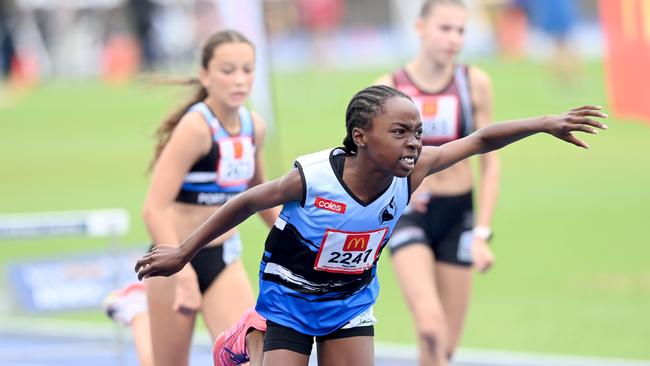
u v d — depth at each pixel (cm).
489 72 9450
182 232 1953
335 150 1530
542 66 9719
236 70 1900
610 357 2634
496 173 2264
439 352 2106
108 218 2500
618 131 6688
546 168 5628
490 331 2945
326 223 1527
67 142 7162
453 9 2223
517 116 6662
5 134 7681
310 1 9681
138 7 10644
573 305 3164
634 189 4922
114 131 7538
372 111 1463
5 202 5153
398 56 10650
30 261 2577
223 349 1750
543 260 3753
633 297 3228
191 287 1859
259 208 1524
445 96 2269
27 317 3344
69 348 2973
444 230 2278
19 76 10812
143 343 2055
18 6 11194
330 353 1655
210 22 10469
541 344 2798
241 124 1956
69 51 11488
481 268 2184
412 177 1559
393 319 3142
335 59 10588
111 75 10894
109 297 2153
